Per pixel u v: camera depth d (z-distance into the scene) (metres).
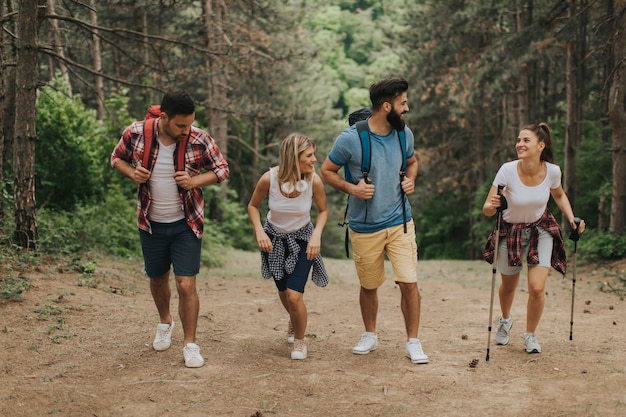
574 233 5.48
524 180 5.15
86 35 12.37
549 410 4.00
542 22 16.45
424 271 14.17
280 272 5.16
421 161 27.95
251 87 26.06
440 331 6.41
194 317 4.96
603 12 14.96
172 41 12.04
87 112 13.53
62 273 8.05
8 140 10.94
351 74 51.28
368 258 5.15
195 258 4.95
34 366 4.80
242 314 7.09
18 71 8.56
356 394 4.34
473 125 28.03
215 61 15.82
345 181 5.03
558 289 9.58
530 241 5.28
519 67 17.16
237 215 24.19
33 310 6.20
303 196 5.02
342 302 8.52
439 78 24.30
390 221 5.08
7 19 9.24
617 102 12.67
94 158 13.36
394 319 7.18
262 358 5.17
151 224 4.91
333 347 5.65
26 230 8.64
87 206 12.52
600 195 15.10
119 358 5.07
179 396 4.27
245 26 21.11
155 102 20.84
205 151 4.83
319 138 29.98
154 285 5.17
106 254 11.08
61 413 3.94
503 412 3.99
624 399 4.15
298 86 29.12
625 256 12.25
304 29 29.34
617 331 6.22
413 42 27.61
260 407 4.09
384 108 4.92
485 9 19.61
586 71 18.36
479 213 22.83
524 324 6.66
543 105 22.73
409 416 3.95
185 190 4.84
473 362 4.96
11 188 10.75
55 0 13.16
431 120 28.70
